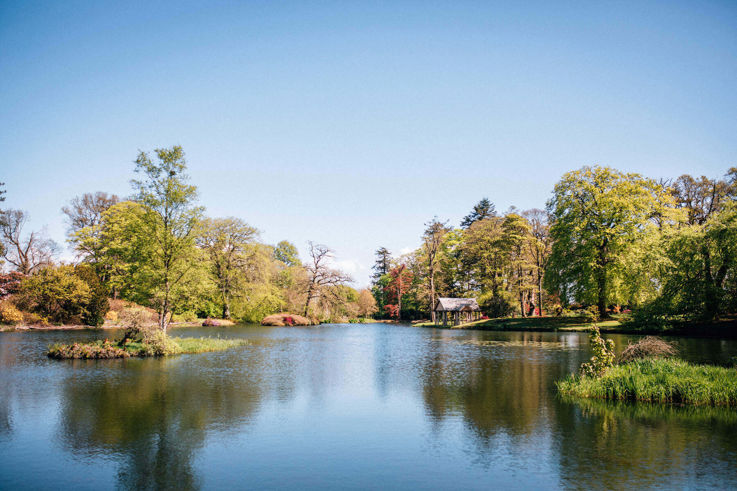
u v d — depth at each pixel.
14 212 57.81
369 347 34.59
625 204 43.78
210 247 61.16
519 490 8.59
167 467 9.74
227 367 23.06
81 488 8.70
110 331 42.81
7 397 15.91
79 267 49.34
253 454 10.55
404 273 90.62
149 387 17.73
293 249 94.62
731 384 15.17
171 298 30.59
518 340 39.06
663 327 36.78
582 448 10.89
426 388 18.02
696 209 51.75
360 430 12.41
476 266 68.81
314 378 20.27
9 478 9.16
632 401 15.55
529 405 15.10
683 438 11.53
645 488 8.65
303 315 69.06
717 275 34.66
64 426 12.55
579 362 24.84
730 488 8.64
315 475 9.34
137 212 30.59
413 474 9.38
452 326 63.38
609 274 45.03
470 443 11.33
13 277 50.50
